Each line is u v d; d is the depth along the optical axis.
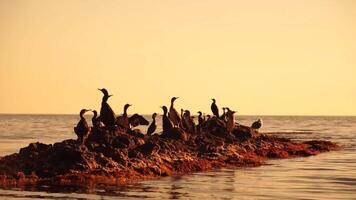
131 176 28.95
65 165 28.45
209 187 26.91
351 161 40.22
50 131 88.44
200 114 42.66
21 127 109.69
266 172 33.00
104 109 32.62
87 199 23.31
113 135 31.77
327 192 25.91
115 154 30.11
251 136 45.59
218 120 43.47
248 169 34.44
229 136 42.78
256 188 26.83
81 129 29.83
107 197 23.77
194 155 35.75
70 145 29.27
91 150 30.00
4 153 42.16
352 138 73.50
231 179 29.75
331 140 68.38
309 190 26.39
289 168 35.25
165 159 32.69
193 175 31.11
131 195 24.31
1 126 115.62
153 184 27.39
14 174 27.67
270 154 42.47
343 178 30.58
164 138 36.31
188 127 39.41
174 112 38.31
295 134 85.06
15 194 24.11
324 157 43.62
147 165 30.77
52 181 27.11
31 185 26.17
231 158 37.34
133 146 32.00
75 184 26.66
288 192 25.86
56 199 23.22
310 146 51.06
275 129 108.69
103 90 32.97
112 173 28.62
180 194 24.84
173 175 30.92
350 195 25.17
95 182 27.31
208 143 38.53
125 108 34.06
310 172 33.12
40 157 29.12
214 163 35.38
